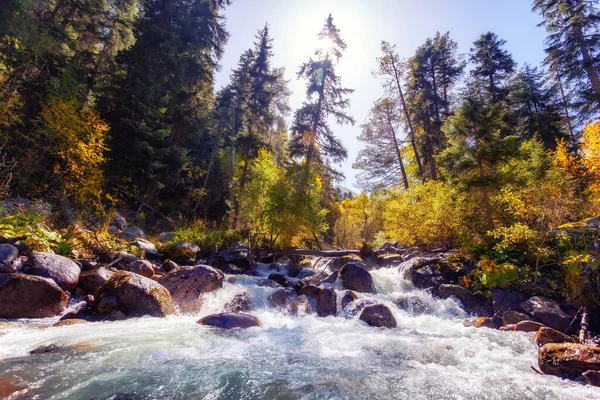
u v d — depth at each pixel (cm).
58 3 1770
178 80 2066
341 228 2739
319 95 2209
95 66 1897
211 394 314
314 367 406
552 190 901
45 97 1301
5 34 1132
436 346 512
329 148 2238
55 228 968
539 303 661
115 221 1326
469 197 1081
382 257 1216
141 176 1695
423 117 2303
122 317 587
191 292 710
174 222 1852
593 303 630
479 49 2578
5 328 483
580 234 763
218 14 2589
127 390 309
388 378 380
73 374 334
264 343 496
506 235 809
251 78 2734
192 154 2531
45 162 1248
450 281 862
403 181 2419
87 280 675
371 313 661
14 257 626
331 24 2291
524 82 2484
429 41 2492
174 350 434
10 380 305
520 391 354
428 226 1202
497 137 1084
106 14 2130
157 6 2130
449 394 342
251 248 1263
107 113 1658
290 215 1268
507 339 548
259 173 1391
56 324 526
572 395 345
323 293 754
